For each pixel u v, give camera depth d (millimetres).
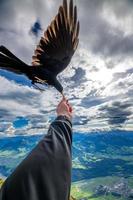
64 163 607
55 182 588
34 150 616
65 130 648
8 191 568
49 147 616
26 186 571
